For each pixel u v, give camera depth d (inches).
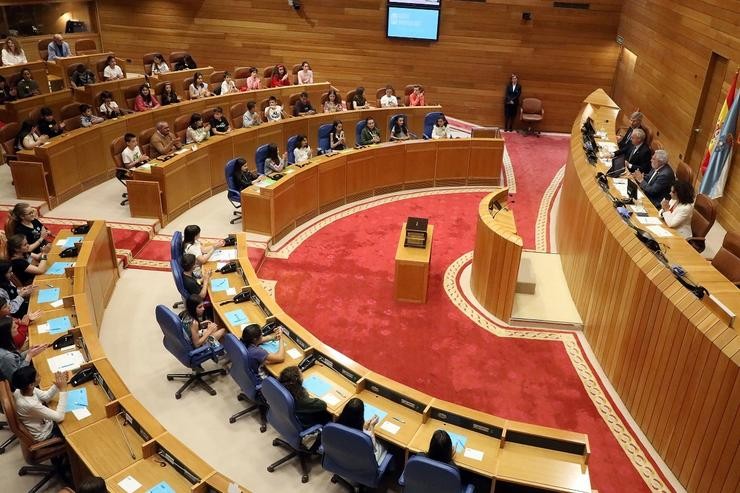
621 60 681.0
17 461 231.6
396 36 701.3
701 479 224.5
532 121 697.0
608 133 471.2
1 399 205.8
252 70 653.3
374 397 239.1
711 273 259.4
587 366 313.1
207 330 279.7
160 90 575.5
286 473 237.6
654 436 256.7
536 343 330.6
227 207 468.4
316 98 660.7
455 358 316.8
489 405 284.2
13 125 460.1
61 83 641.0
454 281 390.6
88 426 214.8
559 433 213.0
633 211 323.0
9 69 583.8
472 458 207.6
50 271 308.3
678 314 237.9
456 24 689.6
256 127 522.9
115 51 771.4
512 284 338.3
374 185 514.3
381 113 604.1
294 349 264.8
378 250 424.5
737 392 205.0
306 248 422.9
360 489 223.6
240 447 250.1
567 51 689.0
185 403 273.6
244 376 247.6
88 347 248.8
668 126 521.3
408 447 212.7
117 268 366.3
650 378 259.4
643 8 595.2
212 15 729.0
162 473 198.2
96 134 474.9
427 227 374.3
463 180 547.2
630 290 278.2
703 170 435.5
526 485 198.5
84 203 449.1
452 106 728.3
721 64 433.1
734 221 414.9
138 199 422.0
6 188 452.8
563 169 598.9
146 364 298.4
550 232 465.7
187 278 304.3
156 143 464.8
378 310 355.6
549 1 669.3
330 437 204.5
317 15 707.4
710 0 446.6
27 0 704.4
